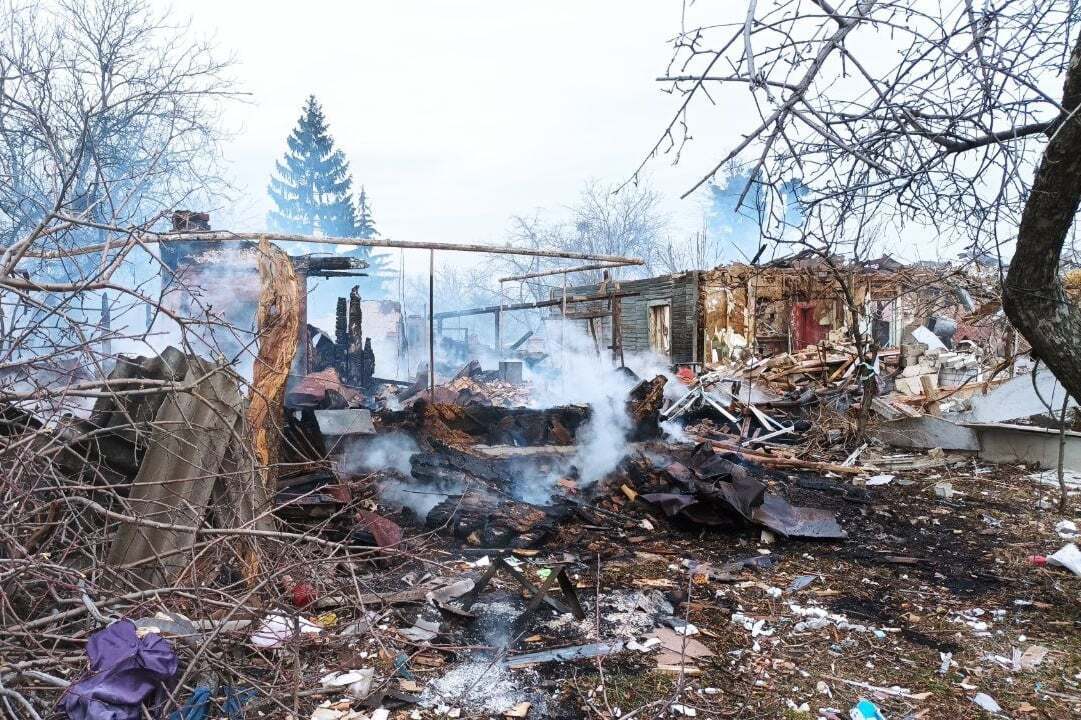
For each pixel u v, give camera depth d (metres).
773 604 4.65
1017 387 9.52
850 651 3.93
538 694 3.43
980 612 4.49
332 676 3.50
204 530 3.26
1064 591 4.85
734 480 6.59
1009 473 8.70
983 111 2.58
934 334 16.55
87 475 4.20
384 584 4.84
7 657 2.76
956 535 6.32
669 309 19.66
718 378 13.62
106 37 8.55
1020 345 11.64
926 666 3.75
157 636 2.81
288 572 3.63
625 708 3.29
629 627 4.24
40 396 3.24
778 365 15.41
